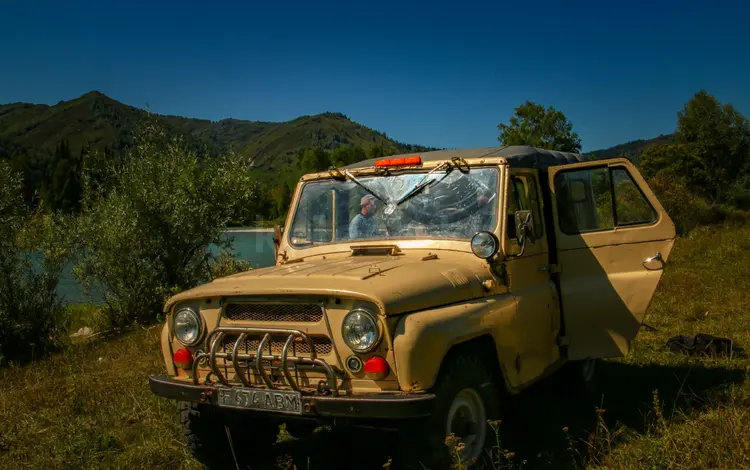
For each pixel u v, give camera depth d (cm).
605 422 531
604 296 531
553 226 542
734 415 467
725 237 1886
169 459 493
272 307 396
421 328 364
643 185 527
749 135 3919
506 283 463
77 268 1359
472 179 488
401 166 515
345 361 370
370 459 486
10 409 664
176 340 427
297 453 508
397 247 479
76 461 500
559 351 539
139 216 1349
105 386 707
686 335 854
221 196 1415
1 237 1167
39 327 1199
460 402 391
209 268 1434
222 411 443
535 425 532
